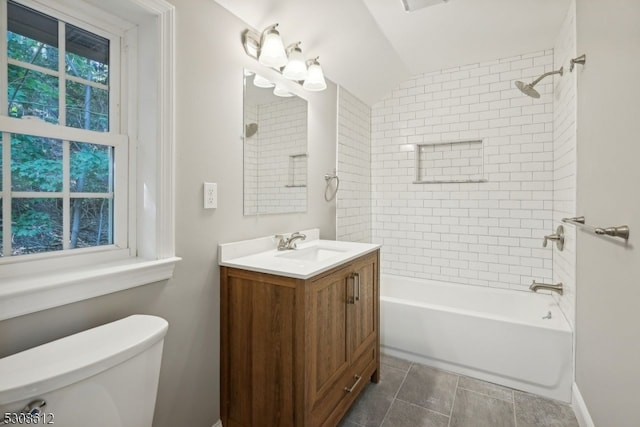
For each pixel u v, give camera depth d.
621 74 1.09
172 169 1.25
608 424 1.23
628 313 1.03
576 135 1.74
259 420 1.38
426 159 3.02
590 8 1.46
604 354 1.27
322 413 1.38
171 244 1.26
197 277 1.39
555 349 1.82
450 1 1.91
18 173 0.97
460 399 1.83
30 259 0.99
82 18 1.09
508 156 2.64
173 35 1.24
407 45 2.45
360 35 2.16
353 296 1.65
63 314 0.98
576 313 1.74
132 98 1.23
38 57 1.00
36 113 1.00
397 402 1.80
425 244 3.01
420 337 2.22
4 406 0.67
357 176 2.93
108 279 1.05
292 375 1.28
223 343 1.48
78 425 0.78
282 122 1.91
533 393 1.88
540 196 2.54
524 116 2.57
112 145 1.18
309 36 1.94
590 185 1.45
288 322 1.29
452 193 2.88
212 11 1.42
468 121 2.78
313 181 2.25
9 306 0.85
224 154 1.51
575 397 1.70
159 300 1.24
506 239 2.67
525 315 2.48
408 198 3.06
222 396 1.49
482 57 2.64
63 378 0.75
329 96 2.44
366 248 1.88
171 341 1.29
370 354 1.88
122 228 1.23
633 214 0.99
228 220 1.54
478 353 2.03
